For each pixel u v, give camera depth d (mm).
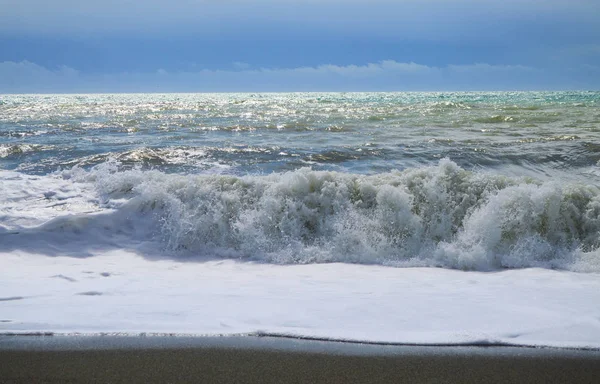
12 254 6484
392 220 6922
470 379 3402
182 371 3508
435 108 27266
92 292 5156
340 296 5004
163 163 10852
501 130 15258
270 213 7148
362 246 6668
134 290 5238
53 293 5102
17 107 36656
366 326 4254
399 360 3674
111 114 26250
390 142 13180
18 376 3436
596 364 3600
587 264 6113
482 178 7438
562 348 3855
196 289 5281
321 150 12125
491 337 4008
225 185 7594
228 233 7082
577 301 4820
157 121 20656
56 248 6727
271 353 3789
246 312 4570
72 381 3369
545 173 10078
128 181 7906
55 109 32844
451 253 6301
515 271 6004
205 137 14977
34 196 7820
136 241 7055
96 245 6883
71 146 13094
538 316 4438
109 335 4105
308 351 3826
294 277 5781
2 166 10602
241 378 3406
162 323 4328
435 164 10625
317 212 7211
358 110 26766
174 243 6996
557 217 6758
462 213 7137
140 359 3689
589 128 15352
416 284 5441
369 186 7297
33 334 4121
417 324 4289
